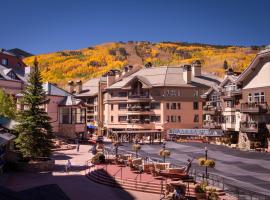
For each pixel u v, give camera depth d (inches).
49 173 1520.7
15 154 1617.9
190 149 2375.7
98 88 3779.5
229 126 2706.7
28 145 1592.0
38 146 1614.2
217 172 1551.4
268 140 2249.0
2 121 1825.8
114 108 3454.7
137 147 1806.1
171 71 3420.3
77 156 2038.6
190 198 1116.5
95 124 3774.6
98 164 1692.9
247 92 2456.9
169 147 2503.7
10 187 1239.5
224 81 2775.6
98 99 3732.8
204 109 2999.5
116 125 3417.8
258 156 2028.8
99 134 3636.8
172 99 3216.0
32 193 680.4
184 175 1318.9
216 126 2878.9
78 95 4005.9
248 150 2284.7
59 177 1443.2
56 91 2960.1
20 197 617.9
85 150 2335.1
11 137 1578.5
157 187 1221.7
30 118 1595.7
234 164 1760.6
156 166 1434.5
